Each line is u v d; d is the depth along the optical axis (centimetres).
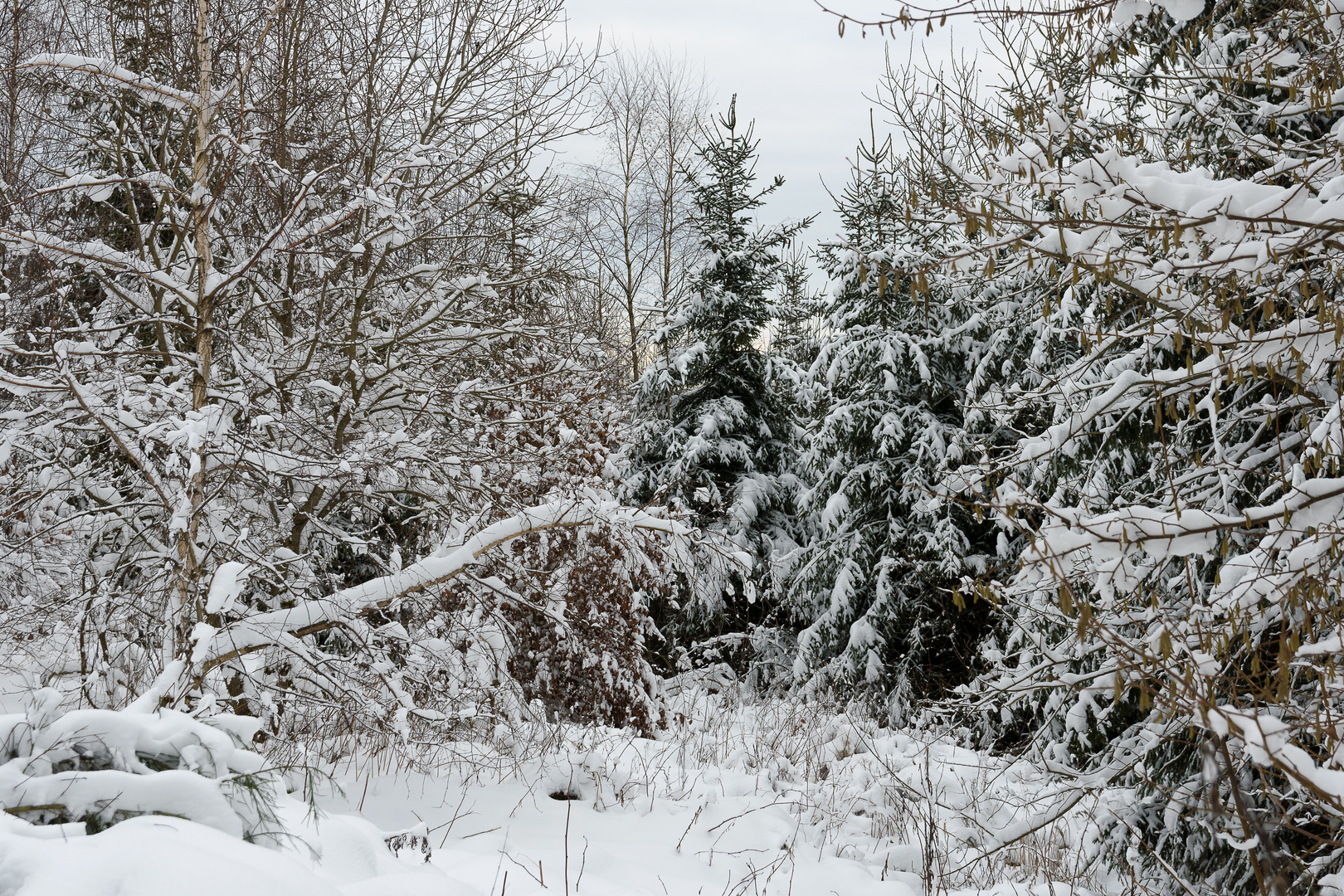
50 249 609
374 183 686
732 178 1747
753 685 1568
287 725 599
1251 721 212
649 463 1745
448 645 670
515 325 1009
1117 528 344
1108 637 394
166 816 256
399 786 617
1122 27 417
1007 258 523
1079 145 375
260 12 799
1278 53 412
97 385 630
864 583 1354
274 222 829
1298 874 364
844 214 1388
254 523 793
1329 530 320
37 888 200
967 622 1257
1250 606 343
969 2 358
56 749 267
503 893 399
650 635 1387
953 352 1327
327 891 234
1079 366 490
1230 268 354
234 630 558
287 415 761
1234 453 532
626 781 680
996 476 508
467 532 726
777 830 612
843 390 1447
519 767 672
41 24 835
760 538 1641
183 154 788
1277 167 364
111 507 631
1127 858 573
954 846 651
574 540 977
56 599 589
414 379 979
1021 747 741
